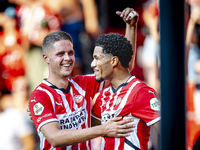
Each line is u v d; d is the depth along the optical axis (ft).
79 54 56.44
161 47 13.17
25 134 47.98
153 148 39.75
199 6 47.65
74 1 54.65
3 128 47.60
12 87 56.24
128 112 24.20
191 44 48.19
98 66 25.27
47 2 54.29
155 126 23.35
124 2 58.39
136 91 23.98
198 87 45.16
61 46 25.66
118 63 25.11
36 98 25.45
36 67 53.93
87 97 27.71
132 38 28.78
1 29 59.88
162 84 13.29
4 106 53.78
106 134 22.76
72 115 26.27
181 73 13.12
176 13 12.92
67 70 25.99
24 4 57.31
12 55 57.98
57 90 26.27
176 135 13.30
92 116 27.89
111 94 25.82
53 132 23.63
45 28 53.62
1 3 59.06
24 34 55.31
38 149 47.78
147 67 54.03
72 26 55.16
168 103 13.28
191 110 43.37
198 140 39.99
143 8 57.93
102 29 58.44
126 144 23.85
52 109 25.62
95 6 56.70
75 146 26.32
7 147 46.44
